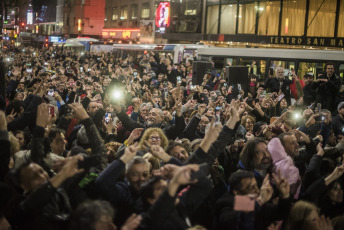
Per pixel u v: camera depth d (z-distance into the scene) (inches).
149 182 157.1
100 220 135.9
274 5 1197.7
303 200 188.7
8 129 252.2
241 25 1309.1
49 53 1644.9
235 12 1337.4
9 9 4456.2
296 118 296.7
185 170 142.5
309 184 213.6
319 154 216.8
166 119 331.6
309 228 166.7
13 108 285.4
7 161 191.6
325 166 227.1
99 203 139.8
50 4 3464.6
